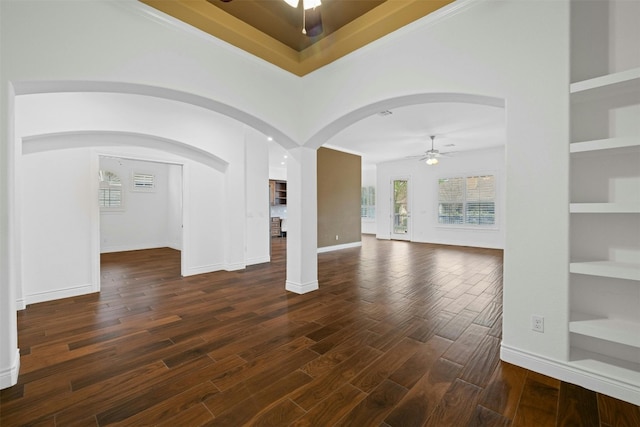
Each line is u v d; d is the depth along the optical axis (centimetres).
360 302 358
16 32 193
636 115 187
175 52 260
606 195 200
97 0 221
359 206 873
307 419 163
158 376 205
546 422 159
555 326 197
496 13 217
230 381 199
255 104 323
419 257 670
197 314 323
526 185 206
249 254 595
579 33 205
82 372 210
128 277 491
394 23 255
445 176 887
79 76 214
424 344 249
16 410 170
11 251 195
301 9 264
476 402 175
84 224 397
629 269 171
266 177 627
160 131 437
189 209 502
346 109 321
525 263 208
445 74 244
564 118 190
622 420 160
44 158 367
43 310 335
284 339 261
